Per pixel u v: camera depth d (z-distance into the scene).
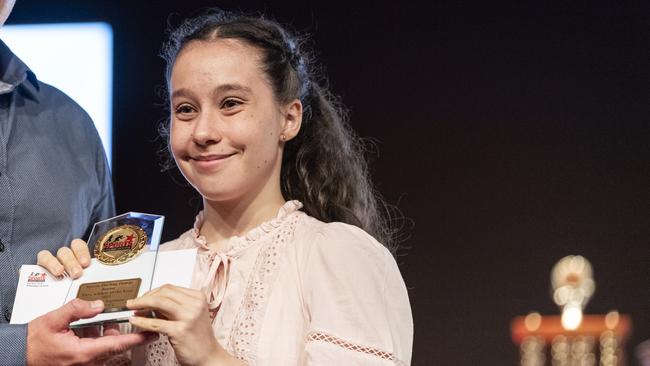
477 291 9.45
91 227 6.02
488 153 9.50
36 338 4.48
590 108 9.38
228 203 5.00
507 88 9.50
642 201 9.27
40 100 5.95
